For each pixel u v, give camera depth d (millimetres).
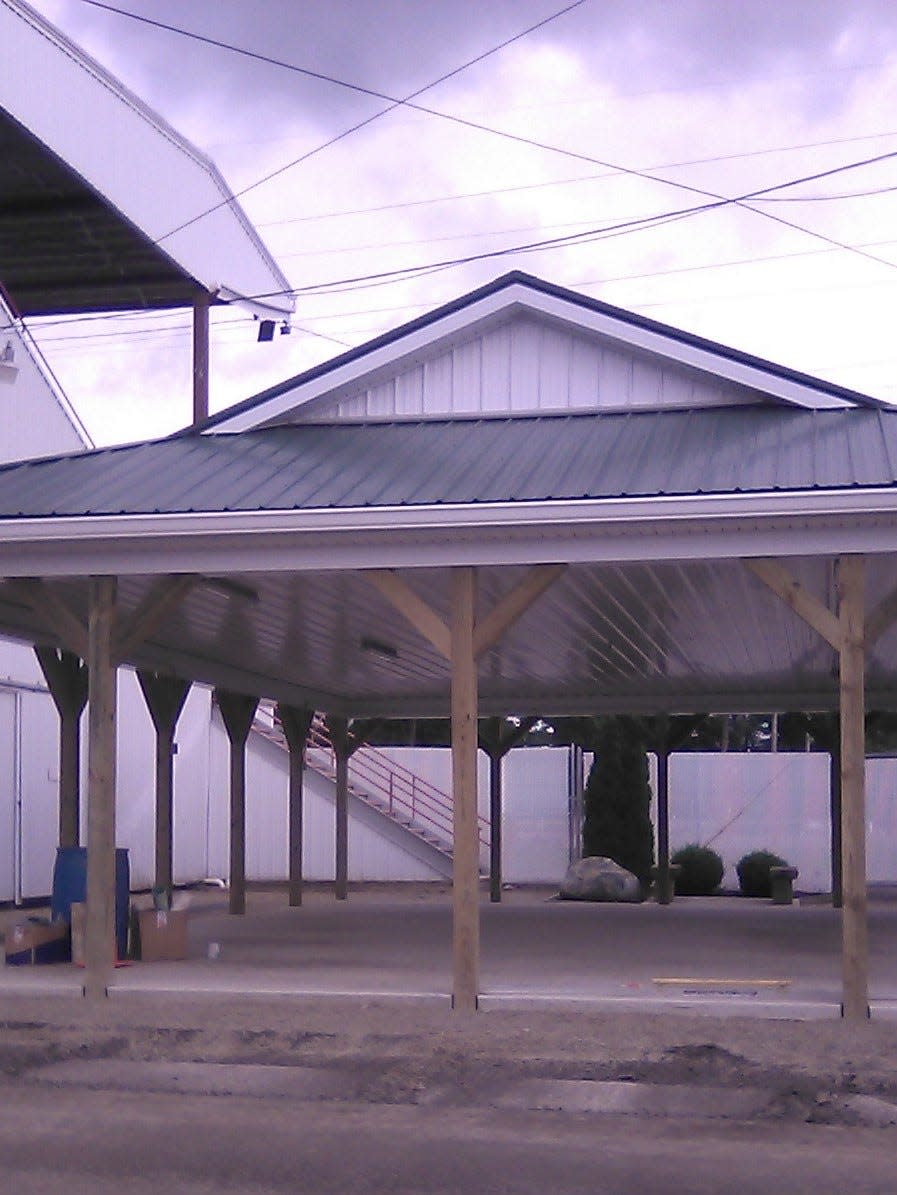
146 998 10992
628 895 22922
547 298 13180
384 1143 7383
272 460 12188
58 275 22344
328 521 10398
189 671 17469
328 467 11781
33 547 11102
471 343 13492
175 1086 8711
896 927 16844
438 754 27984
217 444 12984
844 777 10047
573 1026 9836
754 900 23500
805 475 10188
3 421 20641
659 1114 8047
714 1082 8547
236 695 19500
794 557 10273
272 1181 6656
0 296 20781
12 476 12188
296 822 21078
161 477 11773
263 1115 8031
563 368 13344
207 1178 6699
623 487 10250
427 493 10594
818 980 11688
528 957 13508
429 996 10672
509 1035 9555
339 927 17000
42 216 20125
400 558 10648
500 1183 6641
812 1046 9195
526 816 26438
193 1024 10039
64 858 13484
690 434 12102
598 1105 8211
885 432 11625
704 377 13078
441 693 22016
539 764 26422
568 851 26156
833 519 9898
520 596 10547
